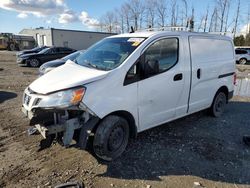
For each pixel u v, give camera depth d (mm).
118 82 3545
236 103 7348
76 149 4027
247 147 4305
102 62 3896
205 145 4316
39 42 46125
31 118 3312
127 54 3789
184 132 4855
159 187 3150
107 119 3535
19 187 3102
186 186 3182
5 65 18312
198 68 4812
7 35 44031
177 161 3770
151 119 4121
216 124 5363
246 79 12930
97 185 3164
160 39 4094
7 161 3678
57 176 3328
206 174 3457
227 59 5742
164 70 4141
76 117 3393
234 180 3338
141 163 3684
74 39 45188
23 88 9133
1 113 5891
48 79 3658
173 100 4422
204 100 5230
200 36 4926
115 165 3613
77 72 3664
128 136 3908
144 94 3875
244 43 41844
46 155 3857
